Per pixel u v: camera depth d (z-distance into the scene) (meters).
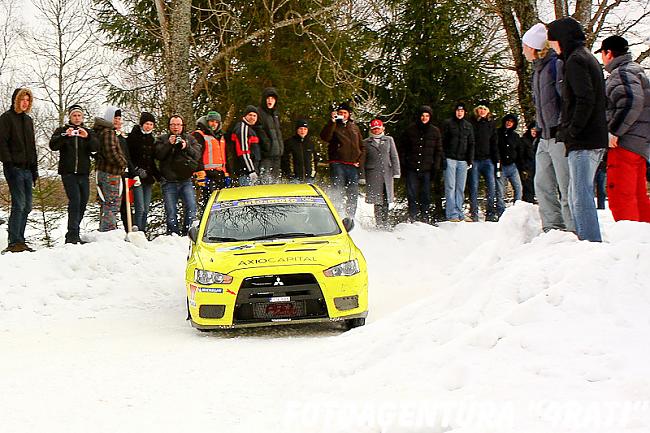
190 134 16.70
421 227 18.48
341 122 18.25
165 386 7.11
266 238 10.84
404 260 16.77
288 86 22.31
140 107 24.31
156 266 14.21
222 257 10.07
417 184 19.23
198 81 21.53
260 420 5.94
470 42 23.75
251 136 16.67
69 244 14.38
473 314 6.98
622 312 6.25
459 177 19.45
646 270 6.72
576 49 8.60
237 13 22.86
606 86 9.98
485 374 5.70
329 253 10.10
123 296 12.77
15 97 14.18
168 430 5.78
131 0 23.20
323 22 22.45
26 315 11.69
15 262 13.48
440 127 22.70
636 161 9.91
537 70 9.35
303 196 11.88
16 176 14.28
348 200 18.36
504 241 9.02
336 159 18.17
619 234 8.71
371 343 7.43
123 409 6.36
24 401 6.66
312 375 6.95
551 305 6.48
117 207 15.73
